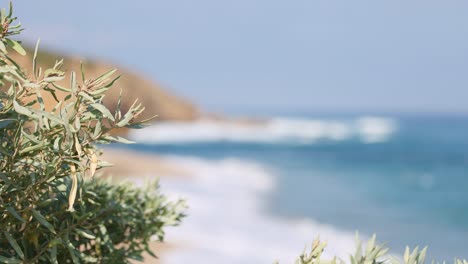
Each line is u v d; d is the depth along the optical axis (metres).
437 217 20.11
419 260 1.60
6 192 1.72
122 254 2.27
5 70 1.63
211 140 75.56
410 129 124.12
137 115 1.68
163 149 55.00
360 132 109.62
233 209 17.72
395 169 39.75
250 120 105.06
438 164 44.69
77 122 1.63
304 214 18.38
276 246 12.95
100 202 2.21
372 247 1.62
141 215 2.40
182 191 19.94
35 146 1.66
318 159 46.56
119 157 23.94
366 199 24.23
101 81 1.67
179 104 92.25
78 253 2.04
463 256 13.70
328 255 12.48
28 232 1.83
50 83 1.65
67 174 1.71
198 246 11.73
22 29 1.67
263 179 28.55
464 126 144.12
